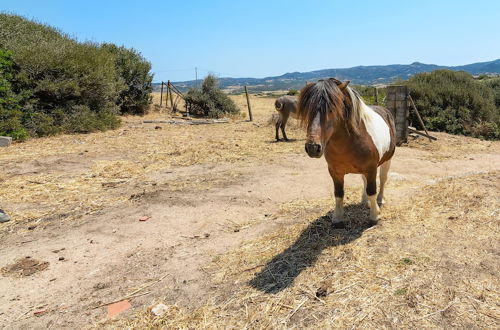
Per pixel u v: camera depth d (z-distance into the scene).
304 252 3.59
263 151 9.19
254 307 2.78
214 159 8.34
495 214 4.04
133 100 17.42
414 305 2.59
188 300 2.98
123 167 7.64
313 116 2.93
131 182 6.58
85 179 6.72
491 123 12.58
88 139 10.80
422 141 10.83
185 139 11.08
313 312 2.63
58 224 4.72
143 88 17.80
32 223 4.76
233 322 2.62
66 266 3.65
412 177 6.59
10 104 10.54
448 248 3.36
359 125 3.43
